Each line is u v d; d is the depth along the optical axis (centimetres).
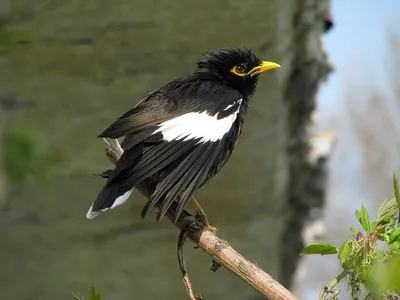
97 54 1411
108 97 1426
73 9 1386
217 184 1478
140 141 757
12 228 1452
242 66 938
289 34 1465
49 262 1477
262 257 1534
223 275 1522
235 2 1396
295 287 1700
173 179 761
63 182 1433
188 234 685
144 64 1419
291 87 1530
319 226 1677
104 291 1502
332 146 1759
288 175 1584
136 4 1396
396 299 507
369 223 551
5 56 1384
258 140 1473
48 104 1418
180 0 1394
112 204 713
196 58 1416
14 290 1479
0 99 1405
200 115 821
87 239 1477
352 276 541
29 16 1376
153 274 1505
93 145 1432
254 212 1503
